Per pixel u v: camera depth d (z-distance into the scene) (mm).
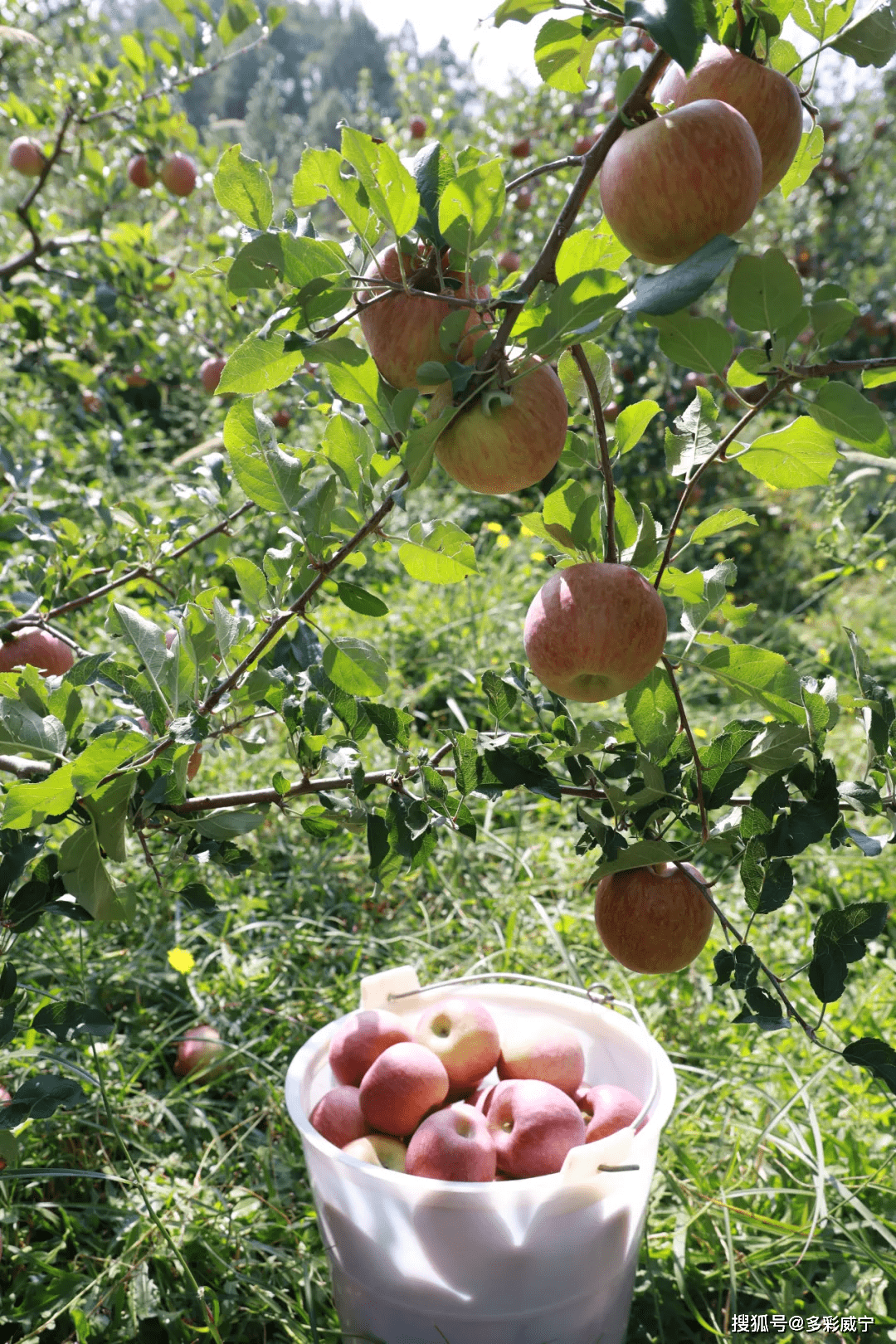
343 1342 1548
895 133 9430
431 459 861
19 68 4133
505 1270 1362
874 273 8570
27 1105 1078
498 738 1261
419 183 910
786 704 1084
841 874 3004
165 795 1140
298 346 895
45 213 3615
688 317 828
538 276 872
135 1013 2402
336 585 1142
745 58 910
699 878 1222
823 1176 1714
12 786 966
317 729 1265
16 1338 1577
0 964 1243
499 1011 1877
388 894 2961
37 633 1679
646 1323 1690
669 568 1125
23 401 5332
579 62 1006
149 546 1973
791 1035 2305
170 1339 1586
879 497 6152
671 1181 1871
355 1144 1543
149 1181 1857
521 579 5117
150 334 3584
